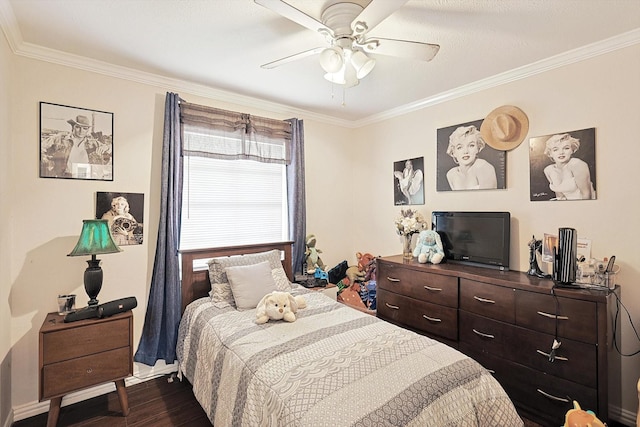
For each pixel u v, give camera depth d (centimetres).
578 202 221
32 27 186
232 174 306
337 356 158
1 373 184
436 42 205
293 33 195
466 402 140
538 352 199
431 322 259
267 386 142
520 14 175
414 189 332
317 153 369
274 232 335
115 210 240
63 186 221
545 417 196
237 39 202
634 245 198
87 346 194
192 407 216
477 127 277
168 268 253
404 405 125
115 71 239
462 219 279
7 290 193
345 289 361
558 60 226
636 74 197
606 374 174
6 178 189
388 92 298
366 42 168
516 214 254
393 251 358
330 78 195
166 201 254
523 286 205
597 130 212
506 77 253
